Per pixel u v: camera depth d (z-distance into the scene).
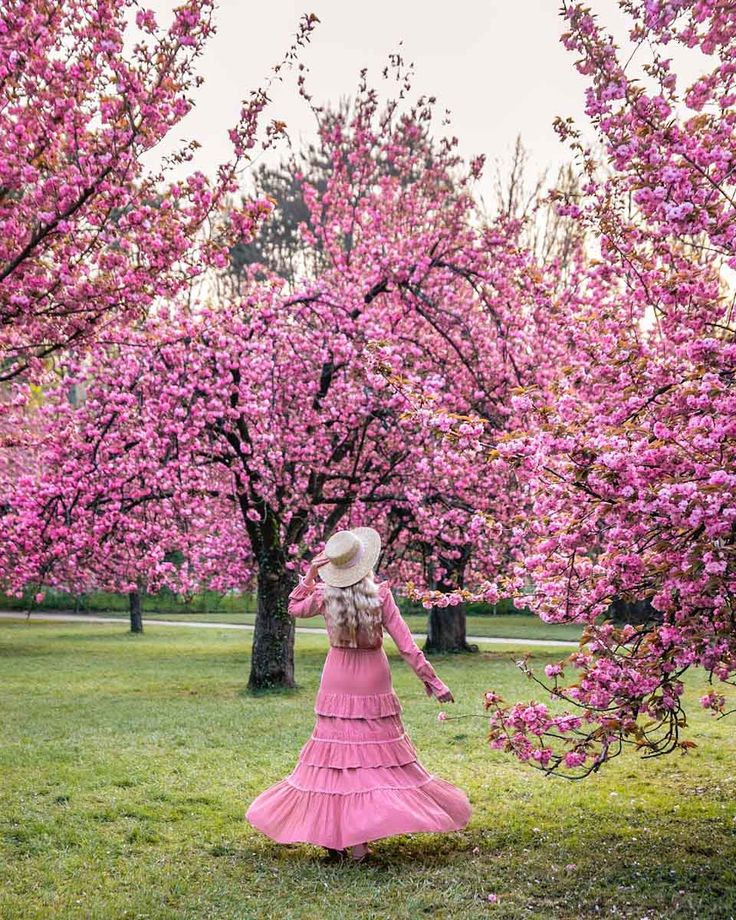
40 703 13.23
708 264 6.26
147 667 19.03
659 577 5.05
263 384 13.60
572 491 5.33
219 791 7.29
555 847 5.73
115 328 9.66
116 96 7.55
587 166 6.26
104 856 5.61
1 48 6.78
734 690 13.03
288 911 4.62
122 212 8.33
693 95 5.59
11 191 7.33
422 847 5.79
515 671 17.23
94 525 12.60
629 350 5.87
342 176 15.77
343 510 15.10
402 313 14.20
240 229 7.70
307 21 7.40
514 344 14.32
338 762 5.45
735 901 4.71
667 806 6.82
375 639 5.66
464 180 17.11
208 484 14.88
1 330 8.72
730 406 4.62
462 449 5.68
